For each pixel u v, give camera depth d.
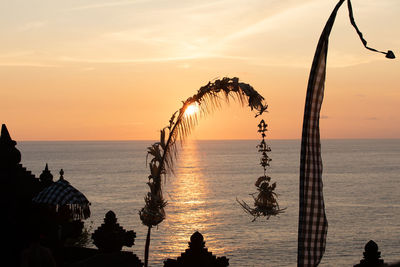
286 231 98.50
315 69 6.07
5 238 10.58
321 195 6.00
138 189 175.00
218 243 88.50
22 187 11.18
